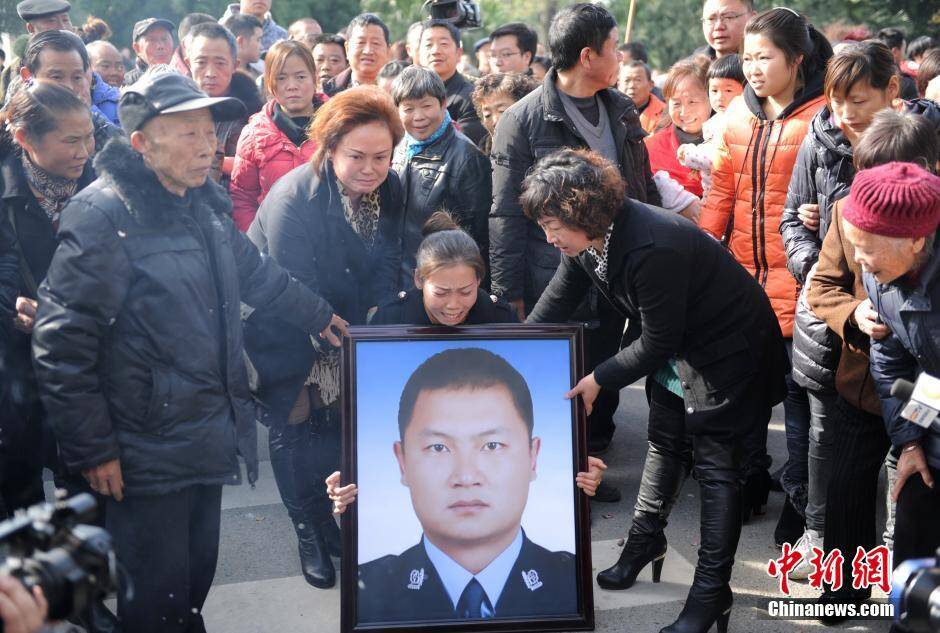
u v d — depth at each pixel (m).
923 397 2.55
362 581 3.10
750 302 3.35
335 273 3.78
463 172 4.31
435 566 3.14
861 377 3.23
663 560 3.81
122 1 11.26
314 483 3.85
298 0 13.94
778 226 4.26
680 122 5.66
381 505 3.15
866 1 14.98
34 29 6.07
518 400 3.23
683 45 16.98
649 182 4.60
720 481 3.34
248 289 3.34
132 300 2.79
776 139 4.21
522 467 3.21
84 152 3.40
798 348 3.67
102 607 3.26
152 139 2.78
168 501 2.90
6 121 3.39
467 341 3.24
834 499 3.42
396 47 8.81
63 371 2.71
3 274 3.37
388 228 3.92
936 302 2.75
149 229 2.81
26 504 3.54
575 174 3.05
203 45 5.63
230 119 2.98
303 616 3.59
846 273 3.21
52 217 3.47
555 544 3.17
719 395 3.33
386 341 3.22
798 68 4.24
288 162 4.80
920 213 2.61
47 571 1.66
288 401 3.70
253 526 4.32
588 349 4.52
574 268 3.54
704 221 4.53
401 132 3.65
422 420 3.20
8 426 3.41
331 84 6.76
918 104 3.67
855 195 2.71
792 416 4.13
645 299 3.16
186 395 2.85
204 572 3.16
